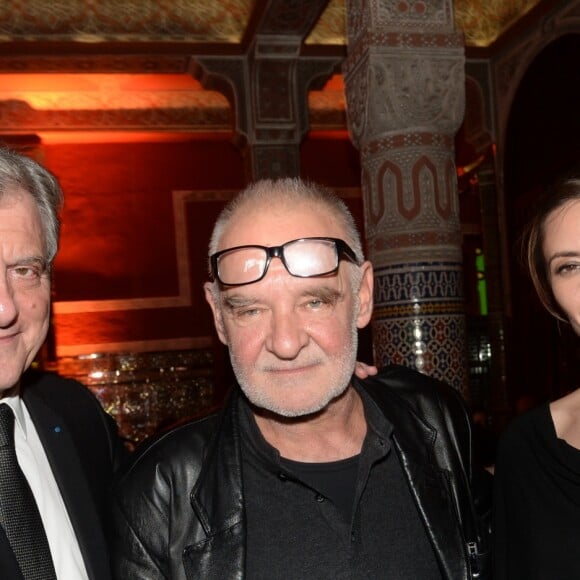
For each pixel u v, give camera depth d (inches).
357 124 153.7
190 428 60.3
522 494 57.1
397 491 58.4
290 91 260.1
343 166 353.7
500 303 294.5
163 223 335.9
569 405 57.1
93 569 58.6
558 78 232.8
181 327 331.9
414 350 143.6
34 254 54.7
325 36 264.8
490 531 64.3
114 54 253.8
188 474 57.7
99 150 332.5
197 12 256.5
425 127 145.6
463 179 336.5
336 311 55.6
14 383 55.4
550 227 53.7
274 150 259.8
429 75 145.7
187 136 335.0
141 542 55.9
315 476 56.7
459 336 145.7
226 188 342.6
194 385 329.7
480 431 171.8
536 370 259.6
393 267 145.6
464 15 273.1
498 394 297.3
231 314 55.9
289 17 230.4
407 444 59.9
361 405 61.6
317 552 53.8
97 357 322.0
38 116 312.2
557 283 53.9
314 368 55.1
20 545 53.7
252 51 255.3
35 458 60.6
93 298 325.4
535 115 248.8
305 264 53.9
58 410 65.8
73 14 249.9
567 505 54.2
